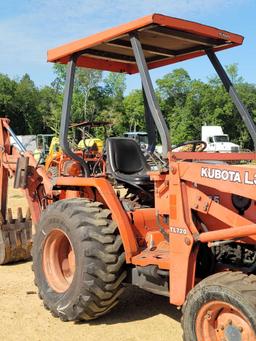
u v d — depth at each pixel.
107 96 49.53
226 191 3.72
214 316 3.59
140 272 4.27
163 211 4.20
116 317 4.77
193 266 3.85
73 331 4.44
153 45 4.94
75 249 4.46
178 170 3.93
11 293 5.47
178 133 42.44
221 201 4.07
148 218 4.60
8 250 6.52
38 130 65.94
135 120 48.28
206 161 4.20
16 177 6.20
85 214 4.50
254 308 3.29
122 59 5.29
